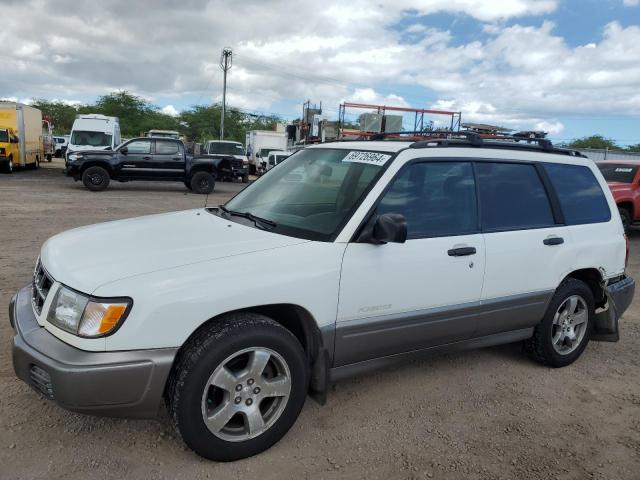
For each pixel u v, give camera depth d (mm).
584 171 4707
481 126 8625
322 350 3191
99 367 2570
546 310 4281
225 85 49156
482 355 4691
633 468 3131
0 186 17656
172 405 2777
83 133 24016
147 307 2639
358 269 3242
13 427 3145
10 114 25828
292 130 25297
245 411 2938
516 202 4117
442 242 3609
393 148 3701
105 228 3592
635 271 8453
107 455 2943
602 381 4309
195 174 18797
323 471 2936
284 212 3639
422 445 3238
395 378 4133
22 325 2928
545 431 3486
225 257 2977
